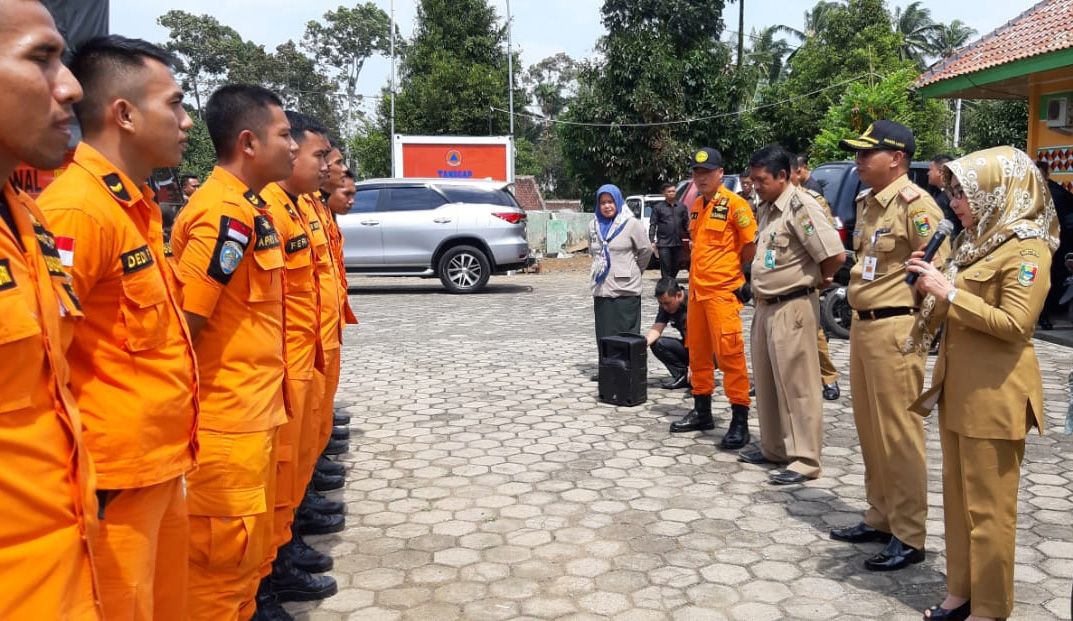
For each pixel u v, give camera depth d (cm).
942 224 292
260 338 259
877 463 358
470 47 3045
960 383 279
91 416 182
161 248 207
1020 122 2177
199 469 245
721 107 2348
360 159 3406
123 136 196
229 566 252
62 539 144
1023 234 265
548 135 4597
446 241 1293
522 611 310
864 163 347
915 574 338
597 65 2433
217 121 264
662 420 572
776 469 469
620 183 2445
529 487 442
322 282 398
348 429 541
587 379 699
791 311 439
